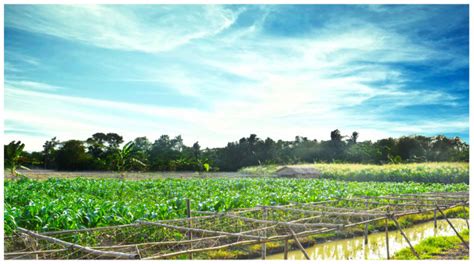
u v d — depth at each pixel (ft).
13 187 59.16
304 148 169.48
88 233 28.84
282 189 64.23
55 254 26.22
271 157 167.94
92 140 142.31
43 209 31.78
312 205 37.81
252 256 29.43
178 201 40.86
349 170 111.65
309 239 34.01
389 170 103.24
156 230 31.09
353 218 41.11
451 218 48.47
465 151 128.67
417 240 36.55
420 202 47.03
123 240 29.94
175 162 145.69
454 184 82.12
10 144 92.53
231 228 33.63
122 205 36.63
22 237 26.13
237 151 171.22
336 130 172.55
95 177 97.71
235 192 55.72
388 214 29.32
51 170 126.41
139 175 111.45
